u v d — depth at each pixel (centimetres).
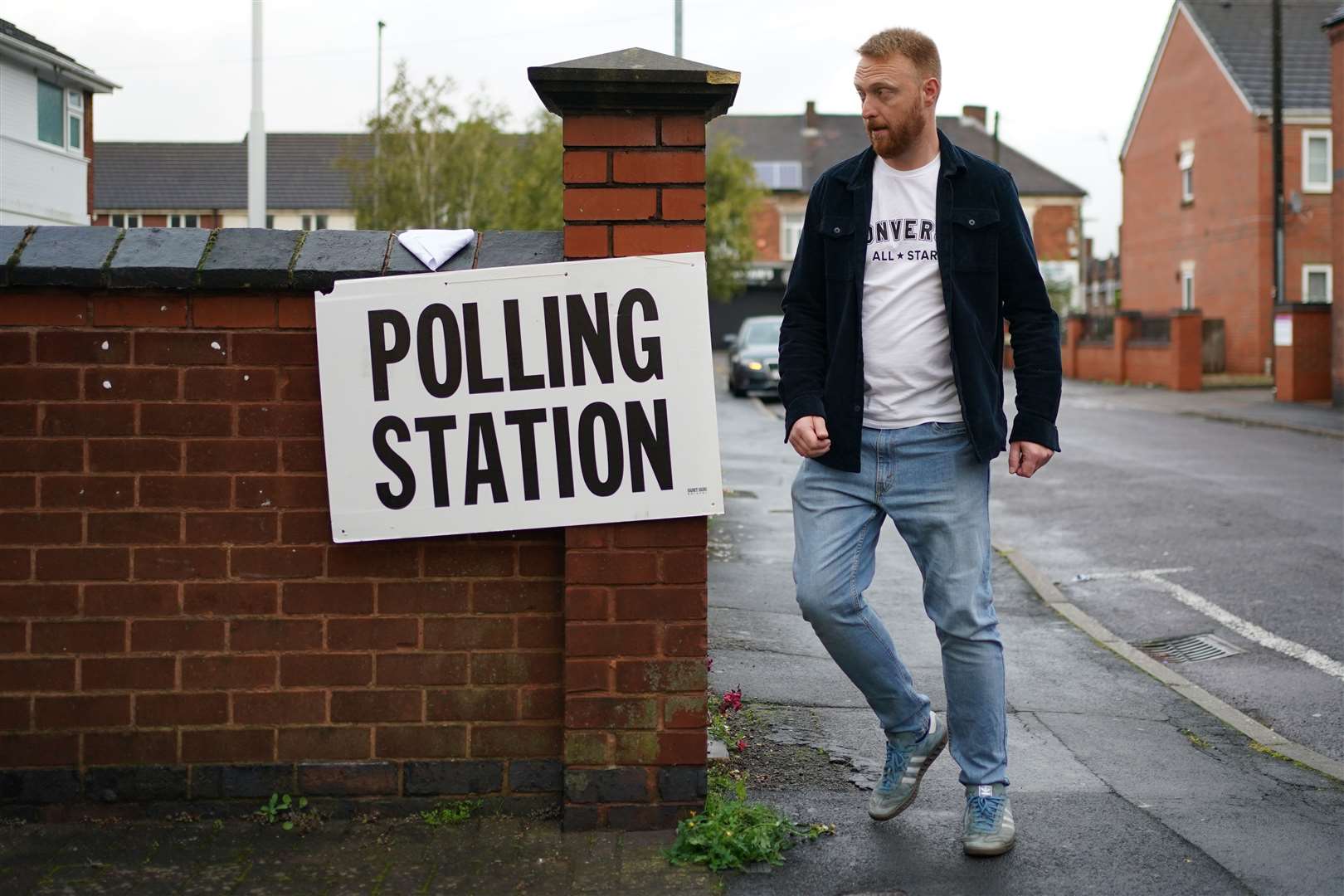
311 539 385
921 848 374
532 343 380
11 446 381
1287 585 860
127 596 384
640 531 379
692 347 379
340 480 381
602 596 379
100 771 386
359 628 387
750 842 362
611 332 379
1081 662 664
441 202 3566
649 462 379
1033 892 344
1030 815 406
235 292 381
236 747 388
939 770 449
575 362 380
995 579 905
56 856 362
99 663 385
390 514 381
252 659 387
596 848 369
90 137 3133
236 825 385
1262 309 3350
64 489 382
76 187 3050
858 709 525
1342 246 2325
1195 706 580
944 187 368
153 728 387
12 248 376
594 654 379
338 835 378
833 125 5991
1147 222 3953
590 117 377
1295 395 2539
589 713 379
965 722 374
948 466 369
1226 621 770
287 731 388
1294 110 3294
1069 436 1936
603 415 379
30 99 2844
